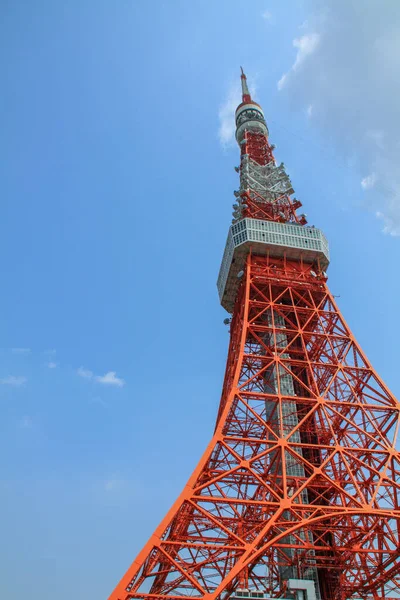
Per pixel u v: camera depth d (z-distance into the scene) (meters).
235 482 64.31
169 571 49.69
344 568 58.53
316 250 85.94
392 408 65.56
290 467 66.38
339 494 60.56
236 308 87.50
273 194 103.56
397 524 55.53
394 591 59.78
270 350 71.88
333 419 69.81
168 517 50.19
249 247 84.81
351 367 71.19
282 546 52.25
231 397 63.03
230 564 58.09
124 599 44.03
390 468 59.47
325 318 79.62
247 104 133.62
